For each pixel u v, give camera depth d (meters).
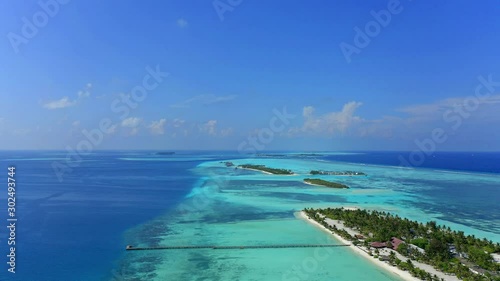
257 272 33.03
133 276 31.95
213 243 42.25
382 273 32.78
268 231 47.94
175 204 69.00
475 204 70.56
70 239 43.84
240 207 65.62
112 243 42.16
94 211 61.84
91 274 32.47
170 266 34.59
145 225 51.50
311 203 70.19
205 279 31.19
